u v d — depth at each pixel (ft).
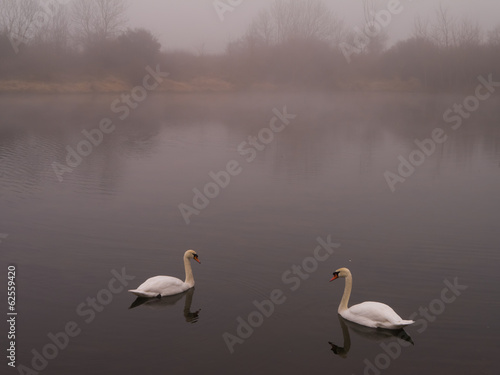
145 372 26.58
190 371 26.76
